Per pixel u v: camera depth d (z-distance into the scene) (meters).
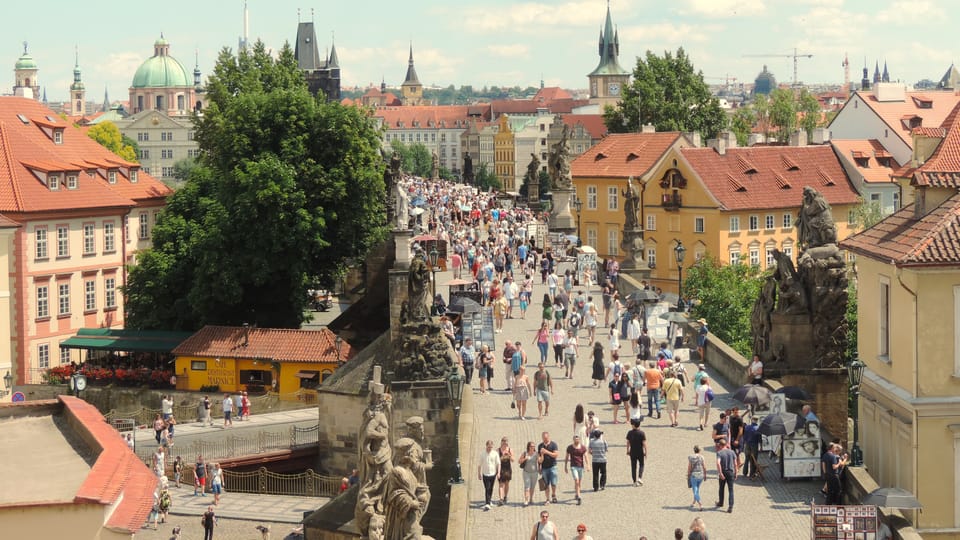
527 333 90.31
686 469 56.62
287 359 106.56
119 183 149.75
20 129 144.75
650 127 199.75
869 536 46.12
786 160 175.00
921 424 55.44
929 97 188.50
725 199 167.00
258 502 86.44
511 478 55.09
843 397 71.00
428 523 69.75
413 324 76.38
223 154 121.88
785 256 71.44
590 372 76.75
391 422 71.75
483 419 65.19
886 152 178.38
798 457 54.94
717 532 48.44
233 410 103.12
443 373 75.81
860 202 170.62
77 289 133.12
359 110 124.50
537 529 44.56
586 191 190.50
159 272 121.19
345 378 90.81
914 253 55.19
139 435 98.75
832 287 71.12
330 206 119.06
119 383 112.50
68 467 35.84
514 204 194.00
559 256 127.62
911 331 55.81
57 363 129.75
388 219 122.00
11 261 125.00
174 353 110.31
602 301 101.44
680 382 64.94
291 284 117.50
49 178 132.00
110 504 31.86
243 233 116.38
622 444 60.66
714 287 128.38
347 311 116.25
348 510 64.81
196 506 85.00
